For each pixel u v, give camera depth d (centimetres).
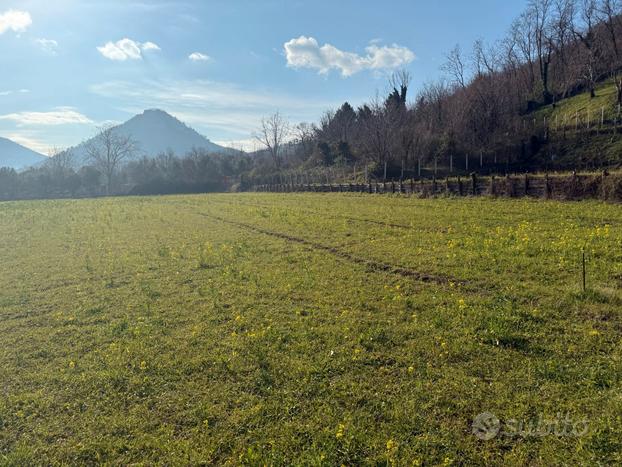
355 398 732
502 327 927
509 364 804
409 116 8294
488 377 768
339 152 8488
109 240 2522
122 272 1741
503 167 5453
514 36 8000
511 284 1233
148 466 609
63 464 627
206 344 992
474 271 1380
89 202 6216
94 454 645
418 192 4228
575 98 6662
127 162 14788
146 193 10869
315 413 701
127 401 780
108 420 724
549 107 6862
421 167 6419
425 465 573
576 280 1217
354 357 870
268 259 1811
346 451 602
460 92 8256
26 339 1103
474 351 860
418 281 1356
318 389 770
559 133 5503
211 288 1427
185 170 11750
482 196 3488
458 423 650
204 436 664
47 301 1417
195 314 1198
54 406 779
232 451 625
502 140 6066
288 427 669
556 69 7975
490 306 1083
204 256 1930
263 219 3111
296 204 4238
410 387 755
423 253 1678
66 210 4728
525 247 1606
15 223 3612
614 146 4600
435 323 1000
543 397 696
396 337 951
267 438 647
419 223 2428
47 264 1967
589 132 5138
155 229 2909
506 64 8250
